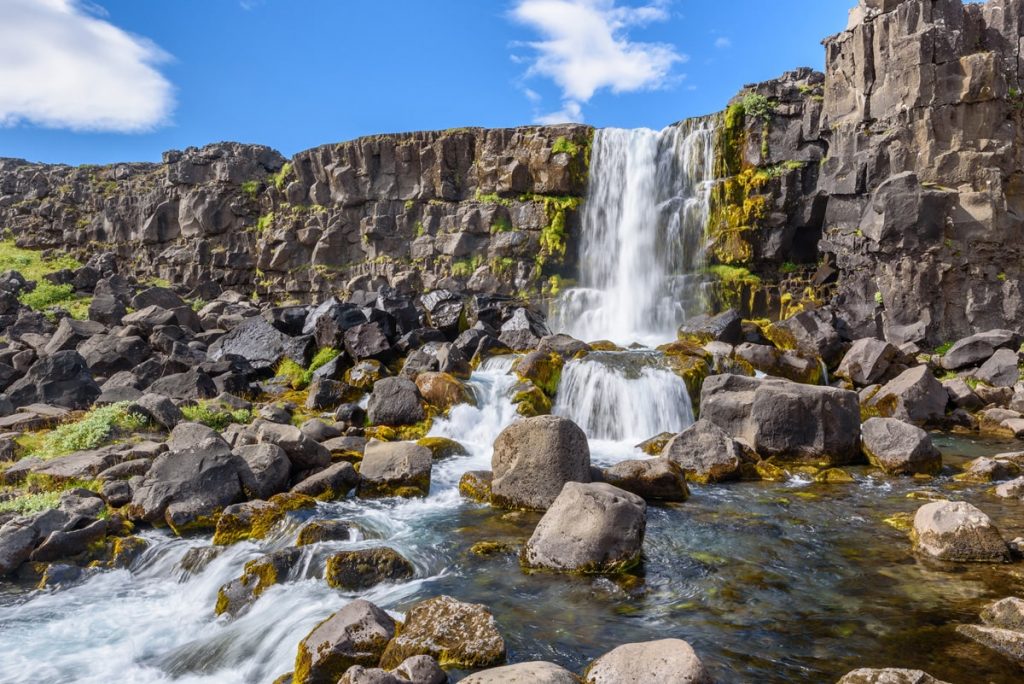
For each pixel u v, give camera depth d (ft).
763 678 20.26
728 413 50.60
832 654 21.68
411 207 113.91
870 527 34.68
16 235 142.31
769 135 94.58
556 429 38.50
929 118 80.79
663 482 39.58
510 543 32.60
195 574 31.24
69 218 139.64
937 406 60.44
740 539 33.01
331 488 40.27
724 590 26.99
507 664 21.06
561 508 30.30
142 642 25.89
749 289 93.40
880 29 84.89
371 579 28.43
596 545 29.07
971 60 79.10
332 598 27.17
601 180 104.88
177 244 127.95
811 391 48.39
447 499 40.78
